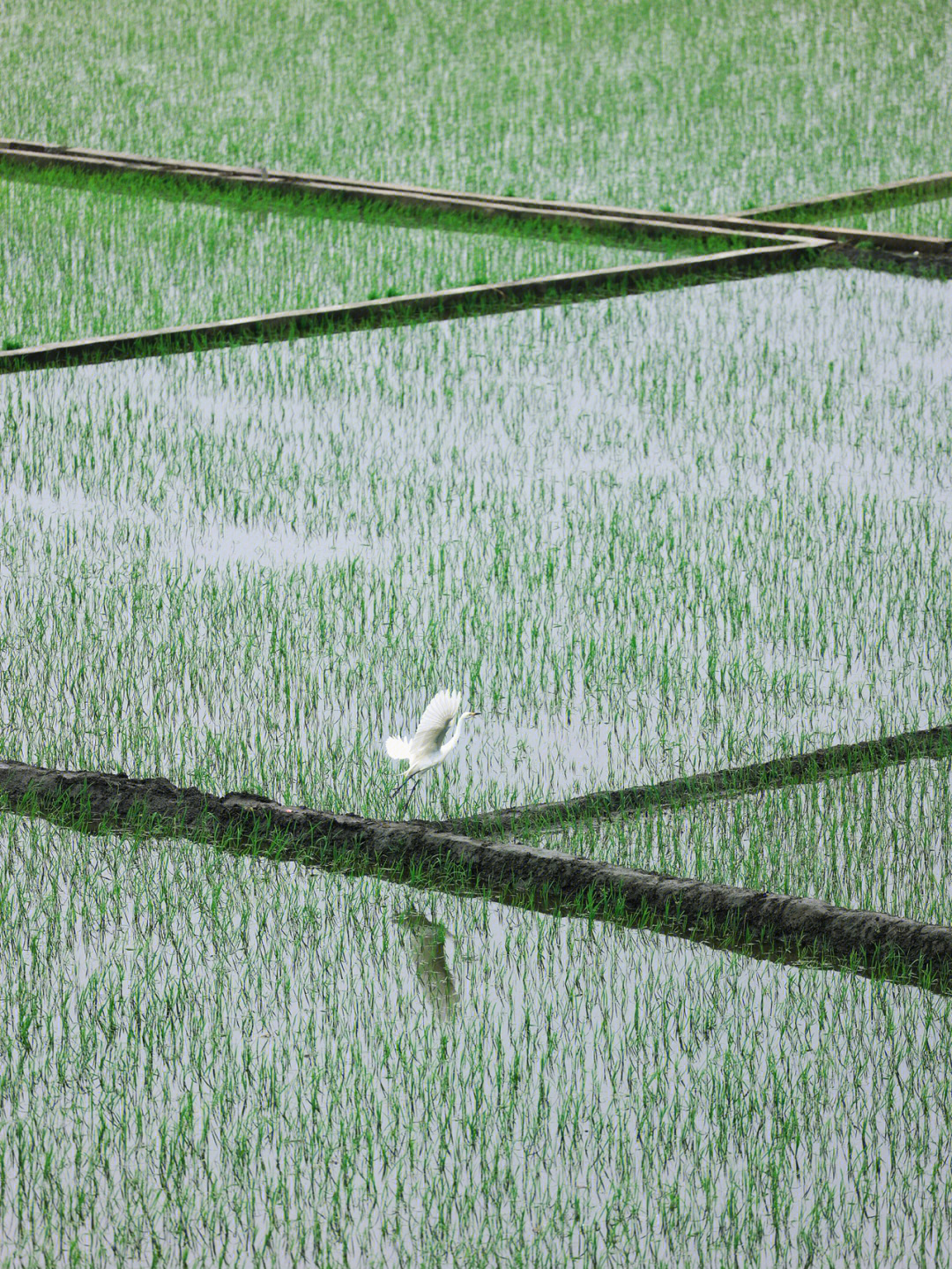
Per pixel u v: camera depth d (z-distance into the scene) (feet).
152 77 221.25
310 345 127.24
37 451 105.81
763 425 112.06
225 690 77.51
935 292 141.49
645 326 131.95
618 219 157.79
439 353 125.29
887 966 58.08
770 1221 46.01
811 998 56.39
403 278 142.92
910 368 123.13
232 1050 53.31
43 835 66.23
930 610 85.92
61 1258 44.65
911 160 183.83
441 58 231.91
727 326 132.16
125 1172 47.80
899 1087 51.49
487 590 87.76
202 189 171.53
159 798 67.72
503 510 98.27
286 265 146.41
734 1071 52.26
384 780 70.44
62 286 139.44
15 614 84.07
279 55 233.96
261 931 60.13
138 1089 51.49
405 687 78.02
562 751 73.26
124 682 77.82
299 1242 45.14
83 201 166.09
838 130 195.42
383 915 61.31
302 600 86.22
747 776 70.74
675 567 91.04
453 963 58.34
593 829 66.85
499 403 115.34
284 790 69.72
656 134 193.88
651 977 57.36
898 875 63.52
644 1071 52.49
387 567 90.53
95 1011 55.16
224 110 204.44
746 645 82.84
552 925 60.75
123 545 92.73
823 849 65.46
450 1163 48.37
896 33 244.63
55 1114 50.42
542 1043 53.93
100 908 61.05
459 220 162.61
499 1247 45.14
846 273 146.61
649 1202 46.85
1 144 182.50
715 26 250.37
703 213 164.76
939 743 73.82
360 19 257.75
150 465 104.27
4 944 59.06
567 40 242.37
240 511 97.40
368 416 112.88
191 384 118.42
